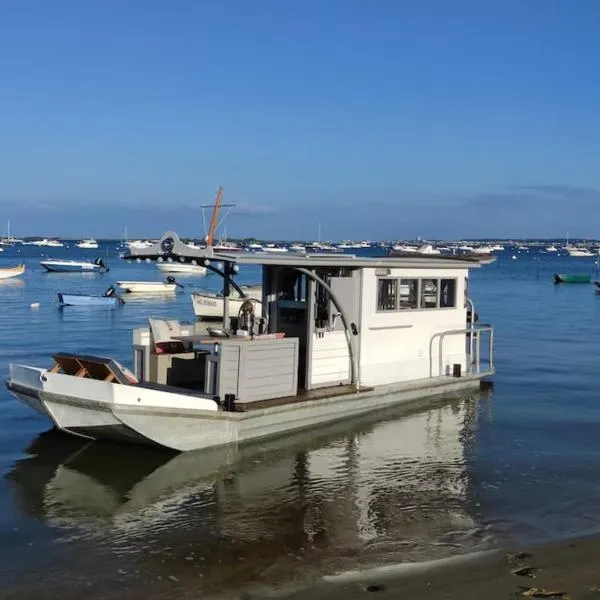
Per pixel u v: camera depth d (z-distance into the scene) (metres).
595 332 32.56
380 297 15.30
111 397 11.24
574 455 12.45
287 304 14.48
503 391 18.08
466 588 7.50
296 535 8.86
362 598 7.28
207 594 7.35
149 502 10.02
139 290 60.38
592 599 7.26
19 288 63.19
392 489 10.60
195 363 14.16
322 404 13.47
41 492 10.45
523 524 9.24
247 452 12.34
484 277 98.25
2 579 7.65
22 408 15.70
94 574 7.78
